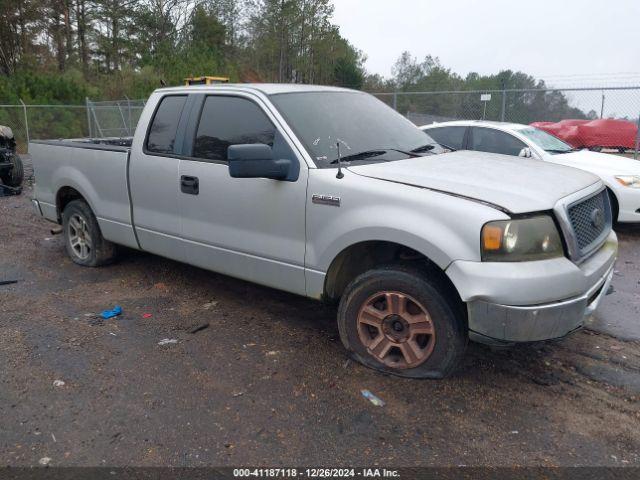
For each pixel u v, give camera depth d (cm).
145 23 4422
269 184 399
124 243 538
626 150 1661
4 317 466
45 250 680
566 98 1401
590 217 360
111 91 3225
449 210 322
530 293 306
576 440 301
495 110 1525
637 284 564
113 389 352
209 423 316
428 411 327
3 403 336
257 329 443
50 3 3747
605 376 368
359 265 394
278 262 404
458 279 316
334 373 371
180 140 467
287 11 4797
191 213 458
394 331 361
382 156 406
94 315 471
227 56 4853
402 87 6538
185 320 461
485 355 396
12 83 2636
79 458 287
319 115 425
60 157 592
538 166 407
